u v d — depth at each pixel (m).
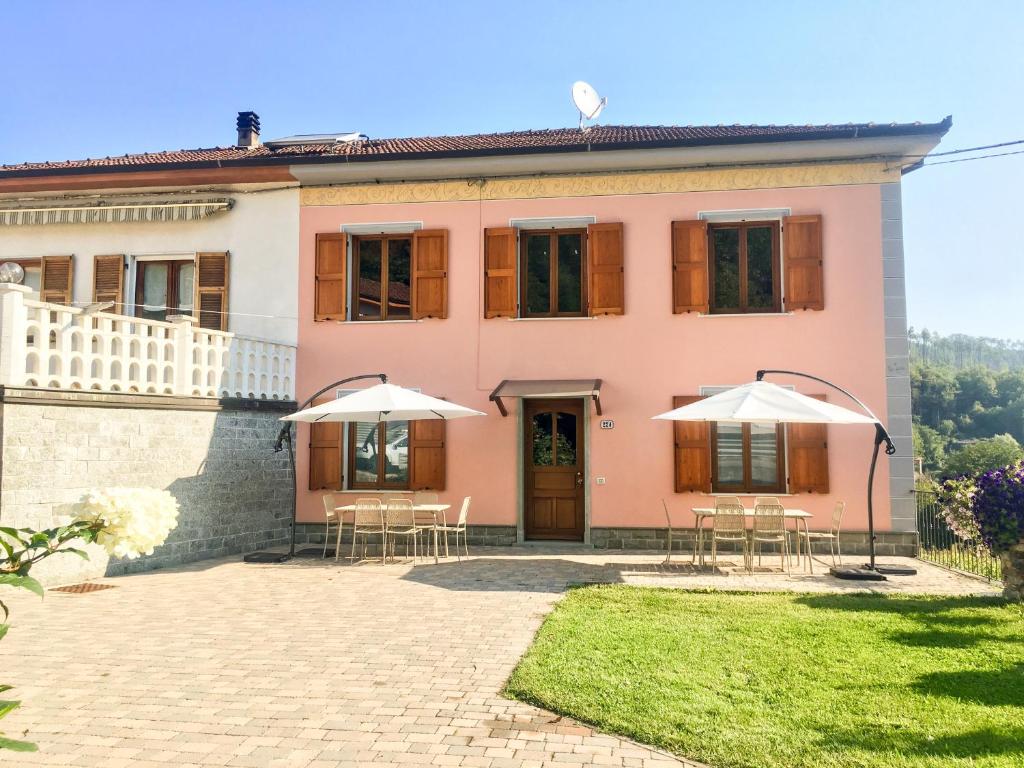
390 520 11.11
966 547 10.50
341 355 13.66
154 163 13.66
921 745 4.37
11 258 14.66
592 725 4.73
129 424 10.30
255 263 14.02
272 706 5.06
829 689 5.32
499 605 8.12
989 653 6.17
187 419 11.20
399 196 13.70
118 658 6.16
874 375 12.38
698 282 12.76
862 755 4.23
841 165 12.59
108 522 3.35
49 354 9.35
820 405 10.20
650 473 12.71
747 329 12.67
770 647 6.34
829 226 12.60
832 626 7.06
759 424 12.63
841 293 12.52
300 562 11.23
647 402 12.81
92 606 8.12
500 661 6.07
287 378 13.50
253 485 12.44
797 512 10.77
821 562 11.32
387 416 11.73
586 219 13.21
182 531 11.07
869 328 12.43
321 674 5.74
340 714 4.92
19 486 8.88
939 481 9.88
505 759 4.24
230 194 14.16
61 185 14.07
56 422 9.34
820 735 4.52
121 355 10.31
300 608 8.01
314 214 13.92
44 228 14.61
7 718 4.84
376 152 13.43
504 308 13.23
